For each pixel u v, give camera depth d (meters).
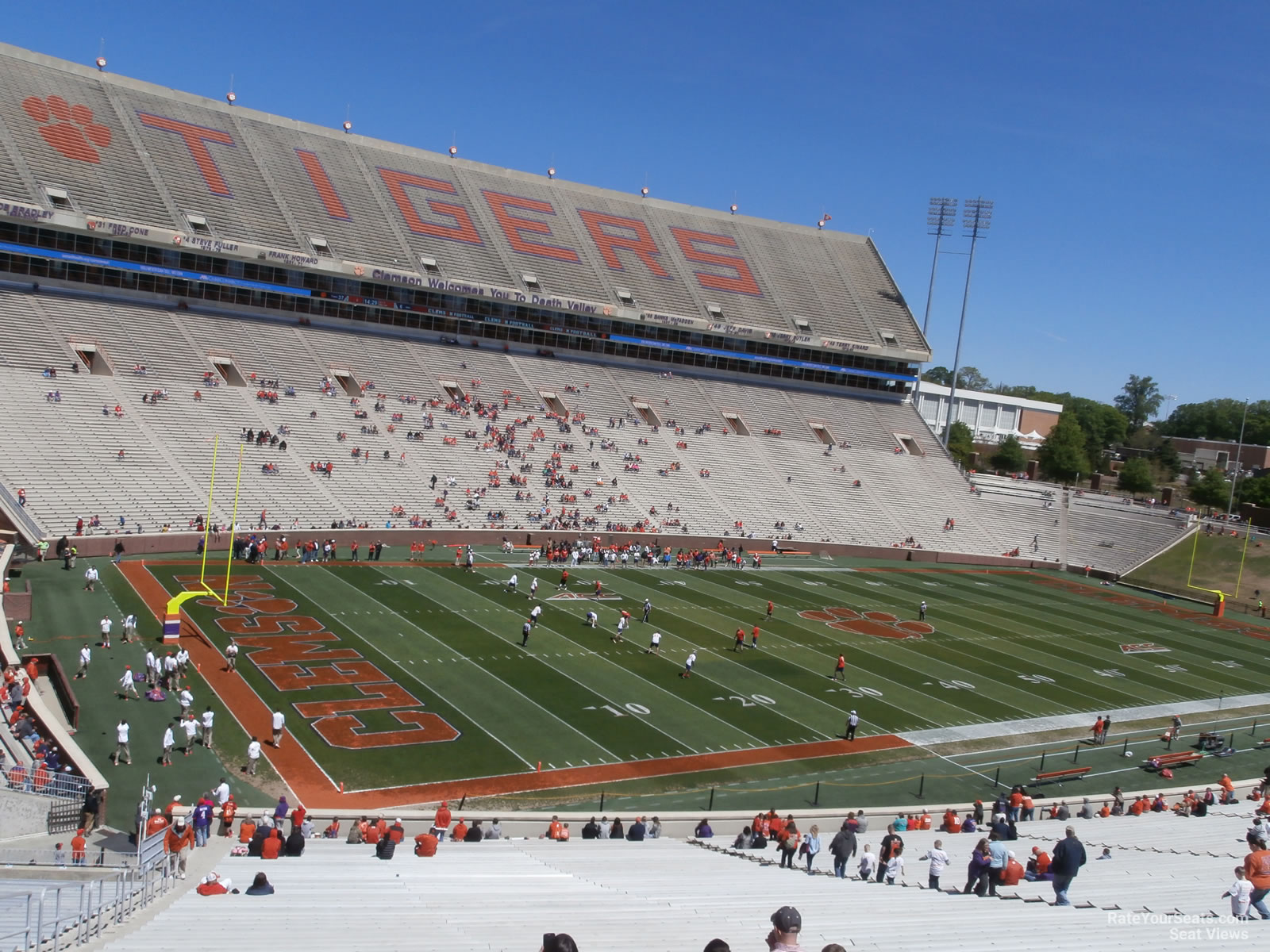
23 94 69.25
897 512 82.88
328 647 40.88
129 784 28.02
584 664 42.25
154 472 55.88
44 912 14.64
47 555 48.25
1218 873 20.14
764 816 27.41
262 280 72.31
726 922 14.89
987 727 40.06
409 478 65.06
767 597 58.81
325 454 63.78
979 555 80.75
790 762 34.38
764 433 86.19
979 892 18.55
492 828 25.44
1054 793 33.88
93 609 41.88
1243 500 102.06
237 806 27.12
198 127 77.19
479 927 14.11
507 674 40.06
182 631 40.69
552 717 36.06
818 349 94.06
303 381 68.94
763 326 91.44
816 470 84.00
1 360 57.53
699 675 42.47
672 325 87.31
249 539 52.88
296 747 31.47
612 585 57.38
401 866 19.78
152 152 72.50
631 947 13.04
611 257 90.31
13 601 39.25
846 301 99.00
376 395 71.00
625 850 23.42
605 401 81.56
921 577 71.75
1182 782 36.06
